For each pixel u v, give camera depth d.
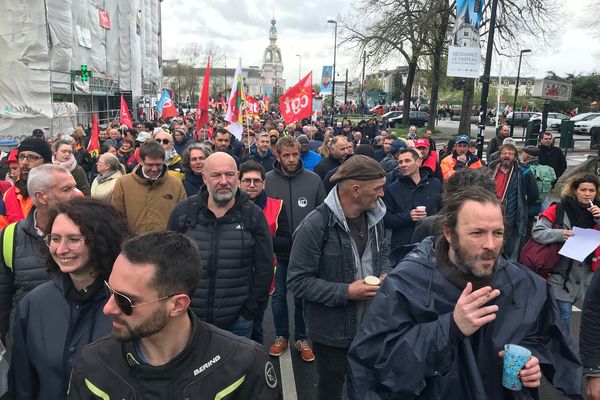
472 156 9.26
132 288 1.54
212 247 3.24
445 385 1.90
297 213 5.17
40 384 2.17
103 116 33.59
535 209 6.00
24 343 2.19
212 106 37.22
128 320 1.56
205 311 3.22
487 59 11.15
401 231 4.85
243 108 9.29
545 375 2.07
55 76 22.03
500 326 1.98
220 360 1.65
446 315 1.90
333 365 3.04
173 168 6.36
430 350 1.87
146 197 4.57
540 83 13.20
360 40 30.73
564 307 4.21
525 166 6.15
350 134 17.50
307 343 4.61
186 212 3.33
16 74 17.95
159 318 1.56
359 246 3.05
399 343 1.93
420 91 69.06
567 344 2.03
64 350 2.14
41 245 2.33
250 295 3.36
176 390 1.59
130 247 1.60
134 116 36.56
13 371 2.21
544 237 4.16
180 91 72.25
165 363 1.61
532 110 55.88
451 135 31.00
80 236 2.14
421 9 26.86
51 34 20.84
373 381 2.04
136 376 1.61
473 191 1.99
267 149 7.76
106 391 1.61
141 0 44.69
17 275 2.72
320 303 2.97
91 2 28.16
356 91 76.19
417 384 1.89
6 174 6.17
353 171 2.89
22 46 17.92
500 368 1.95
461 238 1.94
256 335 4.44
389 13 27.81
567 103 50.53
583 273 4.11
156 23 54.16
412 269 2.09
